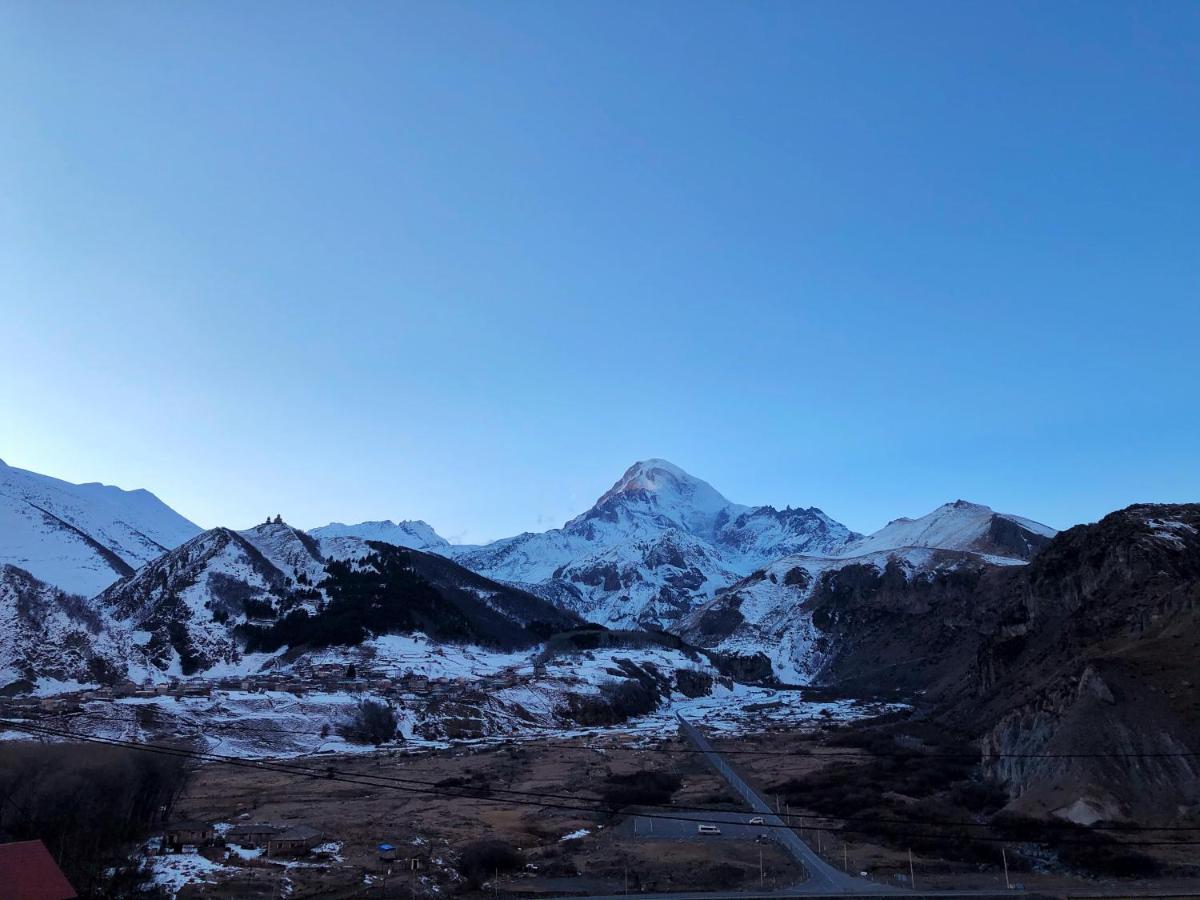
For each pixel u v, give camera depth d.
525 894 71.00
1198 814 77.56
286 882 71.69
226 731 154.50
